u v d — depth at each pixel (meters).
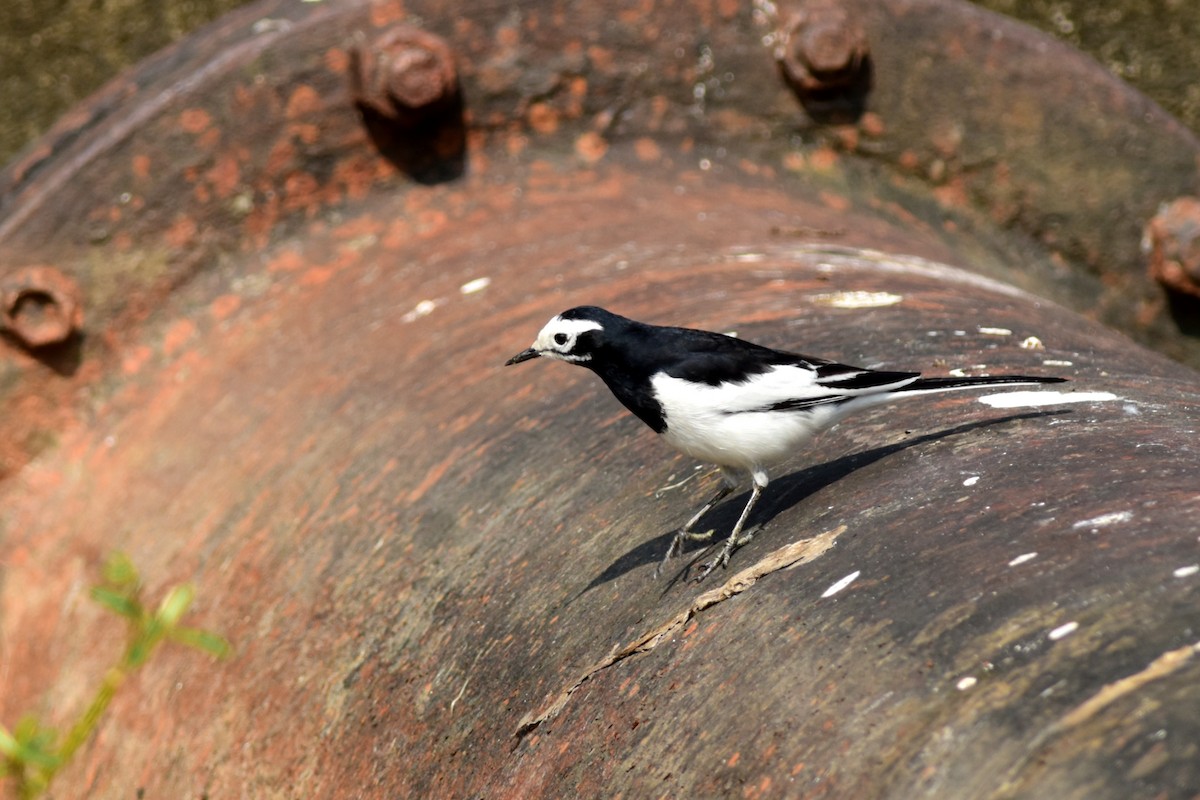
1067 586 5.20
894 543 6.12
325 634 8.98
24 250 12.84
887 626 5.50
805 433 7.57
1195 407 7.34
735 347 7.88
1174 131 15.30
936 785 4.67
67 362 12.88
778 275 11.00
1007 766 4.55
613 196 14.05
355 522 9.56
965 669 5.04
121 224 13.12
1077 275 15.41
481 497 8.90
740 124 14.94
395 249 13.40
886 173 15.19
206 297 13.29
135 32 16.66
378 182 13.94
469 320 11.36
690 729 5.80
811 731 5.25
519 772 6.68
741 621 6.21
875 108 15.02
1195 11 17.53
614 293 10.98
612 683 6.54
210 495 11.16
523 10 14.23
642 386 7.88
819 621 5.79
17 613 11.74
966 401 7.78
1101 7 17.52
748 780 5.30
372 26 13.73
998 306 10.19
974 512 6.13
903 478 6.88
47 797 10.73
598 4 14.41
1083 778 4.33
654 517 7.80
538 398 9.73
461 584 8.30
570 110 14.50
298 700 8.82
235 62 13.37
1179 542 5.25
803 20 14.66
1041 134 15.20
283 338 12.57
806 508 7.11
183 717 9.84
